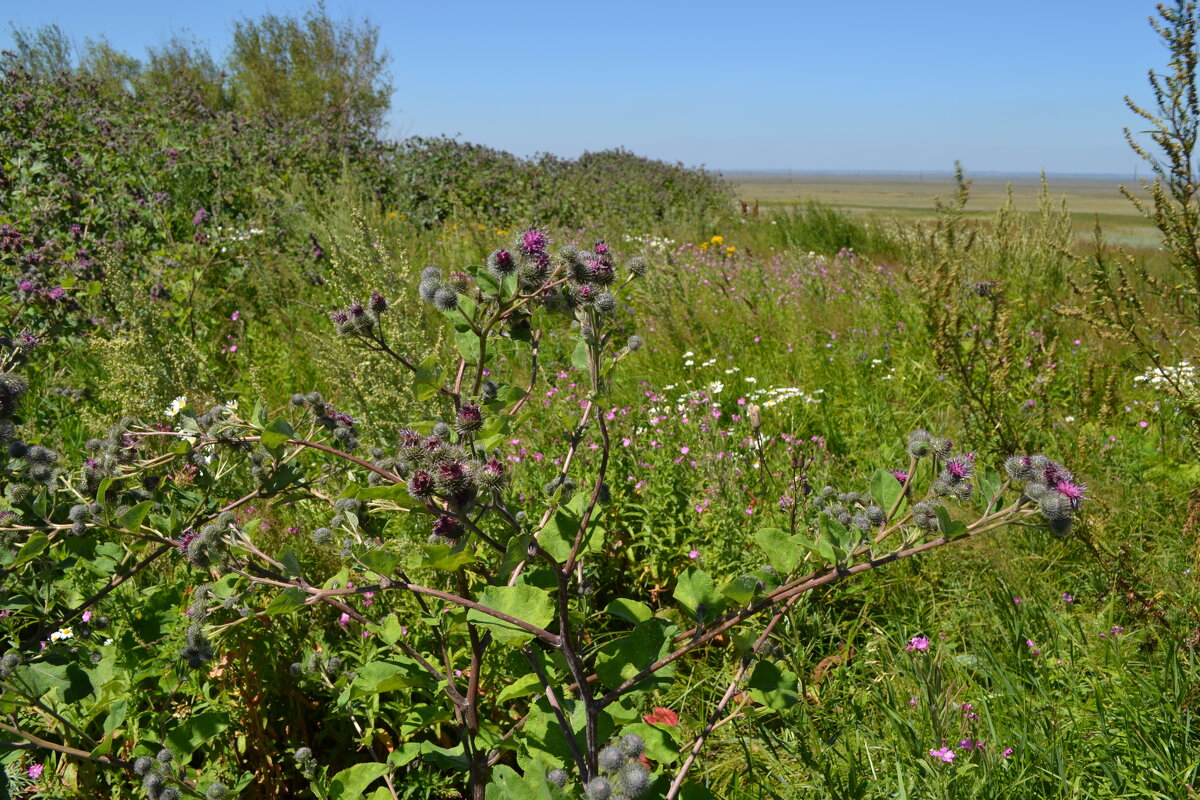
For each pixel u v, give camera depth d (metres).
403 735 2.38
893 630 3.52
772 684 1.97
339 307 6.59
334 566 3.21
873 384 6.36
